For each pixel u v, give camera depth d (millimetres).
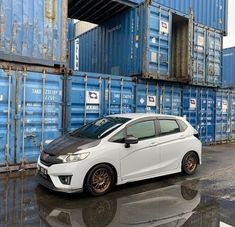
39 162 6500
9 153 8109
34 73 8477
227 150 12609
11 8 8133
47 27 8773
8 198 5988
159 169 7199
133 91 10906
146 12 11000
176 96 12523
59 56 9016
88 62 14367
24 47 8375
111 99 10234
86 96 9594
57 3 8953
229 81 19766
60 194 6258
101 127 7000
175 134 7691
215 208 5590
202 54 13367
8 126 8055
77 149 6094
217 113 14539
